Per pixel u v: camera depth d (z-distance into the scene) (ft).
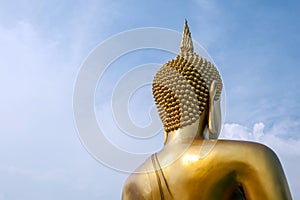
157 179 26.05
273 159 24.71
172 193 25.53
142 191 26.43
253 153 24.68
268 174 24.11
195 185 25.08
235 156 24.80
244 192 24.89
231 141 25.63
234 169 24.76
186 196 25.13
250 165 24.44
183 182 25.38
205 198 24.86
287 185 24.52
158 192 25.82
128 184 27.45
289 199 24.13
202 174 25.09
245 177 24.61
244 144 25.21
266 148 25.17
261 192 24.06
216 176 24.89
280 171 24.52
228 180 24.95
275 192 23.82
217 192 24.97
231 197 25.44
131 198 26.89
